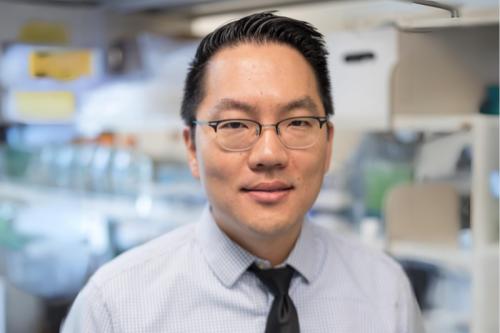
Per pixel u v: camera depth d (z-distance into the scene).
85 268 2.37
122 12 2.40
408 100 1.64
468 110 1.61
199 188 2.30
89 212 2.49
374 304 1.20
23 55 2.29
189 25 2.46
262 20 1.02
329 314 1.15
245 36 1.01
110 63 2.39
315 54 1.05
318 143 1.02
